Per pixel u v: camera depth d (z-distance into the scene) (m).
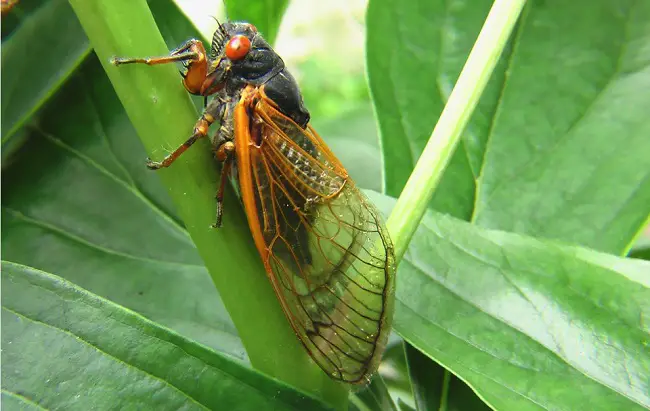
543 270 0.10
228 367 0.09
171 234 0.11
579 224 0.11
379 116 0.11
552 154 0.11
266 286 0.09
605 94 0.11
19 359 0.08
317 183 0.11
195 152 0.09
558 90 0.11
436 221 0.10
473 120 0.11
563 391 0.09
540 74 0.12
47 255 0.11
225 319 0.11
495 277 0.10
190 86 0.11
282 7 0.12
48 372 0.08
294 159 0.11
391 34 0.11
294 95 0.11
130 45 0.09
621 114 0.11
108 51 0.09
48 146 0.12
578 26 0.12
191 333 0.11
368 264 0.10
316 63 0.38
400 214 0.09
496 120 0.11
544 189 0.11
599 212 0.11
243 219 0.09
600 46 0.12
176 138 0.09
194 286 0.11
